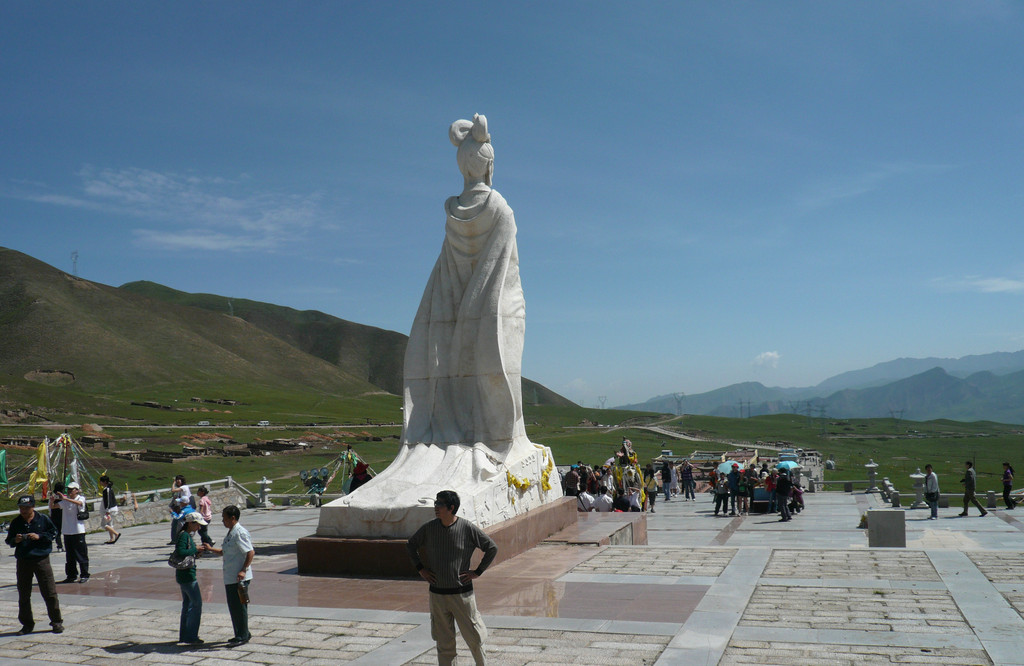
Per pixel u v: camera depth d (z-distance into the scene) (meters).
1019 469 70.56
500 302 17.11
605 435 103.12
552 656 8.84
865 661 8.41
